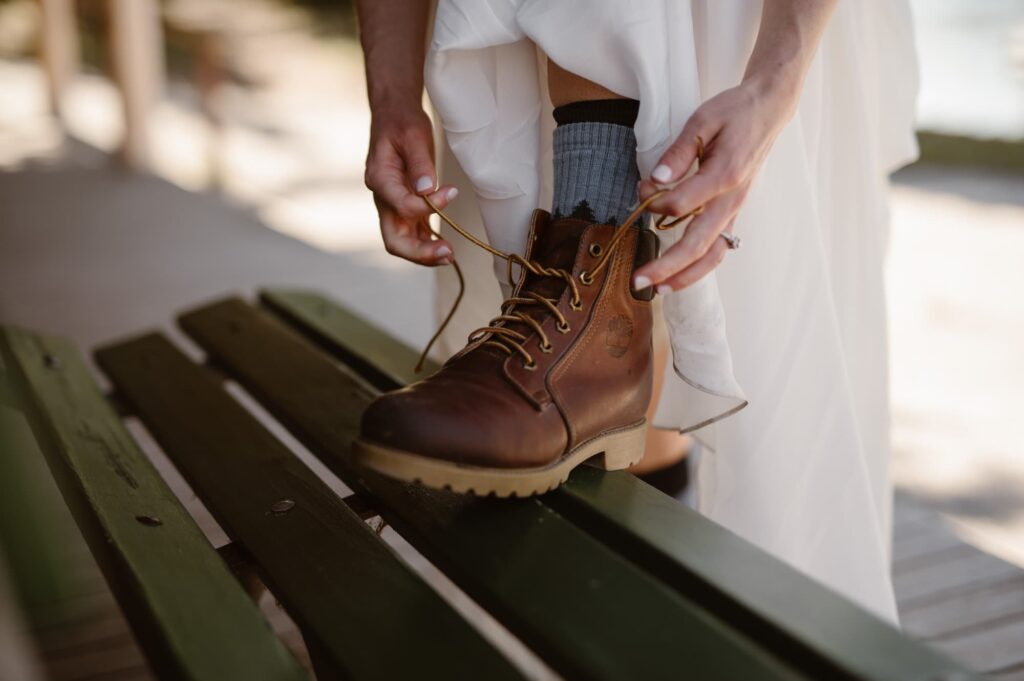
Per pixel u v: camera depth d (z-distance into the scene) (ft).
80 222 15.17
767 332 3.57
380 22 3.66
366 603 2.71
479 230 4.31
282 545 3.04
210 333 5.37
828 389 3.66
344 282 12.04
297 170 18.54
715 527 2.85
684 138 2.77
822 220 3.99
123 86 18.48
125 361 5.09
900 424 8.70
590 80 3.16
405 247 3.21
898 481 7.70
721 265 3.52
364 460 2.72
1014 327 10.85
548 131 3.82
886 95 4.29
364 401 4.20
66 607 5.51
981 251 13.51
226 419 4.16
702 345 3.27
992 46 25.08
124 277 12.35
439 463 2.70
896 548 6.38
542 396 2.92
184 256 13.23
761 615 2.40
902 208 15.64
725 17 3.28
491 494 2.84
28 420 4.49
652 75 3.02
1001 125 20.15
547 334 3.00
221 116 18.35
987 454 8.14
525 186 3.47
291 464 3.63
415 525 3.01
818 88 3.69
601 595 2.56
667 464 4.62
